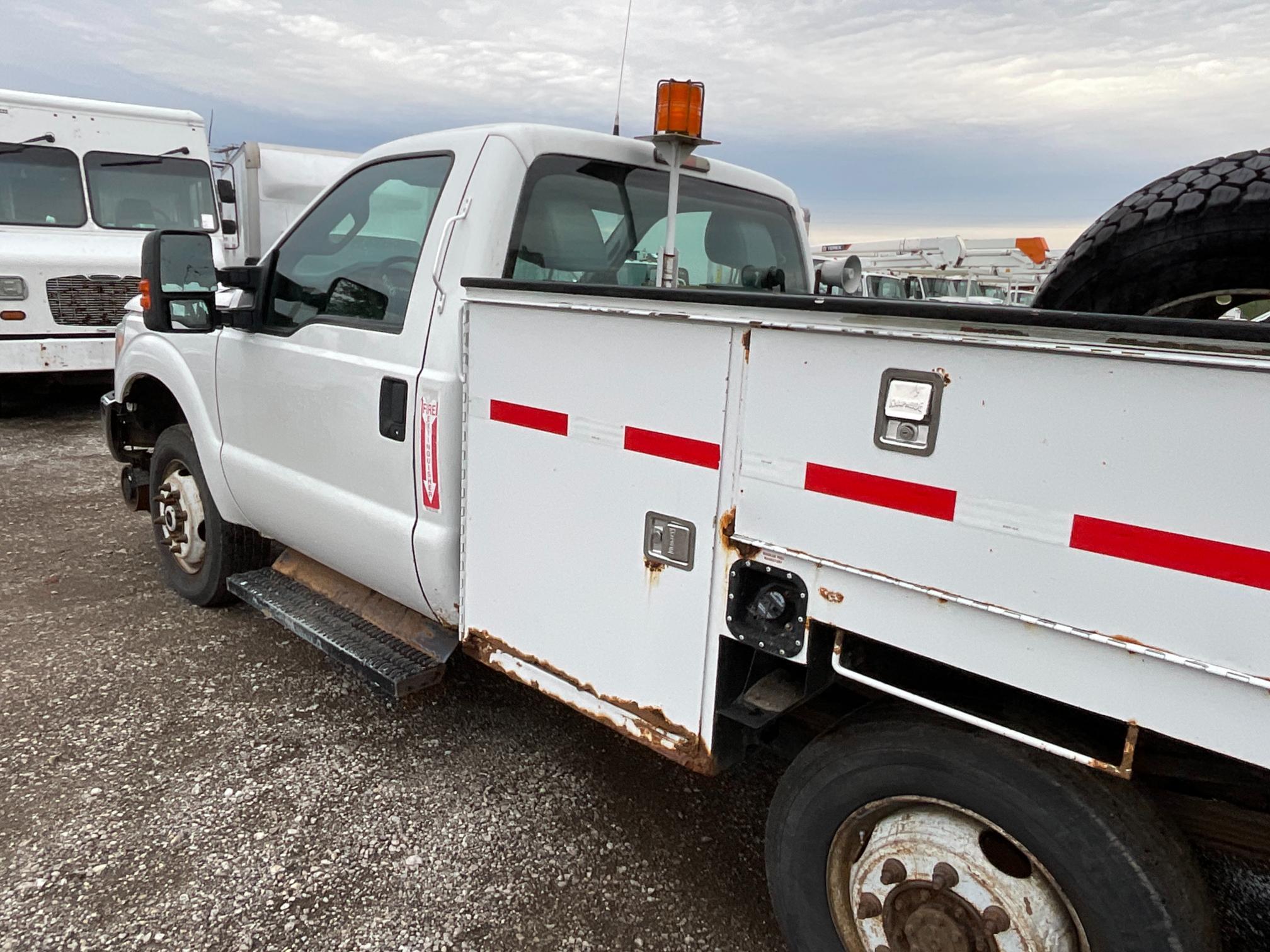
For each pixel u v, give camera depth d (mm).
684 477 1923
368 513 2791
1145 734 1517
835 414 1649
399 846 2557
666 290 1880
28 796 2723
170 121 8844
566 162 2660
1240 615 1264
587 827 2680
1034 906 1604
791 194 3602
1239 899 2471
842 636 1736
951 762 1647
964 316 1449
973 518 1498
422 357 2562
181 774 2863
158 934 2201
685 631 1977
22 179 8078
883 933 1802
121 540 5195
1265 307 2303
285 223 10016
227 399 3479
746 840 2660
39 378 8492
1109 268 2021
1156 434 1305
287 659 3699
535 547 2289
